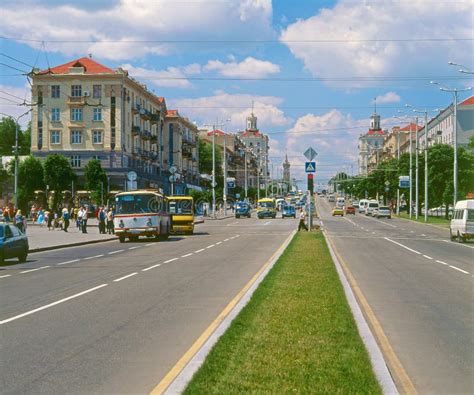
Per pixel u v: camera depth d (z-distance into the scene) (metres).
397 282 17.03
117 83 80.81
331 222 72.69
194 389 6.11
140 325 10.26
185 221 46.16
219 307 12.10
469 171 76.19
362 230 53.41
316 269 18.64
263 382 6.39
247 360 7.32
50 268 21.19
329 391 6.11
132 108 86.12
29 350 8.45
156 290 14.77
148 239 41.59
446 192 76.12
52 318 11.00
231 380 6.45
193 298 13.38
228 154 155.88
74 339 9.17
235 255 26.02
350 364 7.20
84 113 81.38
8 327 10.17
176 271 19.41
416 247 32.94
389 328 10.28
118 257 25.73
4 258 23.23
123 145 82.00
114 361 7.81
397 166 100.69
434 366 7.77
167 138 109.44
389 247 32.66
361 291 15.05
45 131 81.69
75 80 81.00
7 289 15.37
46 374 7.21
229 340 8.43
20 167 74.19
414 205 97.44
